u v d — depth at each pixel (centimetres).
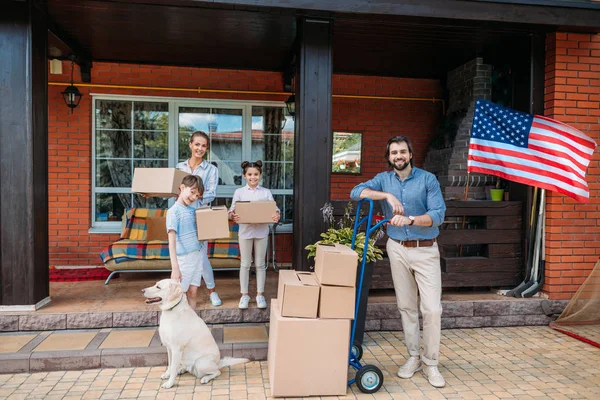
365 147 648
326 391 299
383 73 641
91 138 592
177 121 611
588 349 386
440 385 313
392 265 333
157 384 311
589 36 462
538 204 466
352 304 300
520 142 438
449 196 550
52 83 571
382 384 318
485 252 476
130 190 605
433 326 317
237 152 629
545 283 464
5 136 380
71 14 428
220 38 503
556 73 457
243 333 380
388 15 403
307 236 416
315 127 416
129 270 505
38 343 350
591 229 464
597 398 300
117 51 555
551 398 299
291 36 495
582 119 464
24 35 381
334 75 638
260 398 294
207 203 415
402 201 325
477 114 443
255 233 404
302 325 295
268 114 633
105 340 358
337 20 422
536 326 447
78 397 291
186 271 344
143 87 590
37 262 393
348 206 406
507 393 306
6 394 293
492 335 420
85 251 586
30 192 383
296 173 428
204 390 303
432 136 664
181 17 438
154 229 540
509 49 515
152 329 385
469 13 411
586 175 464
